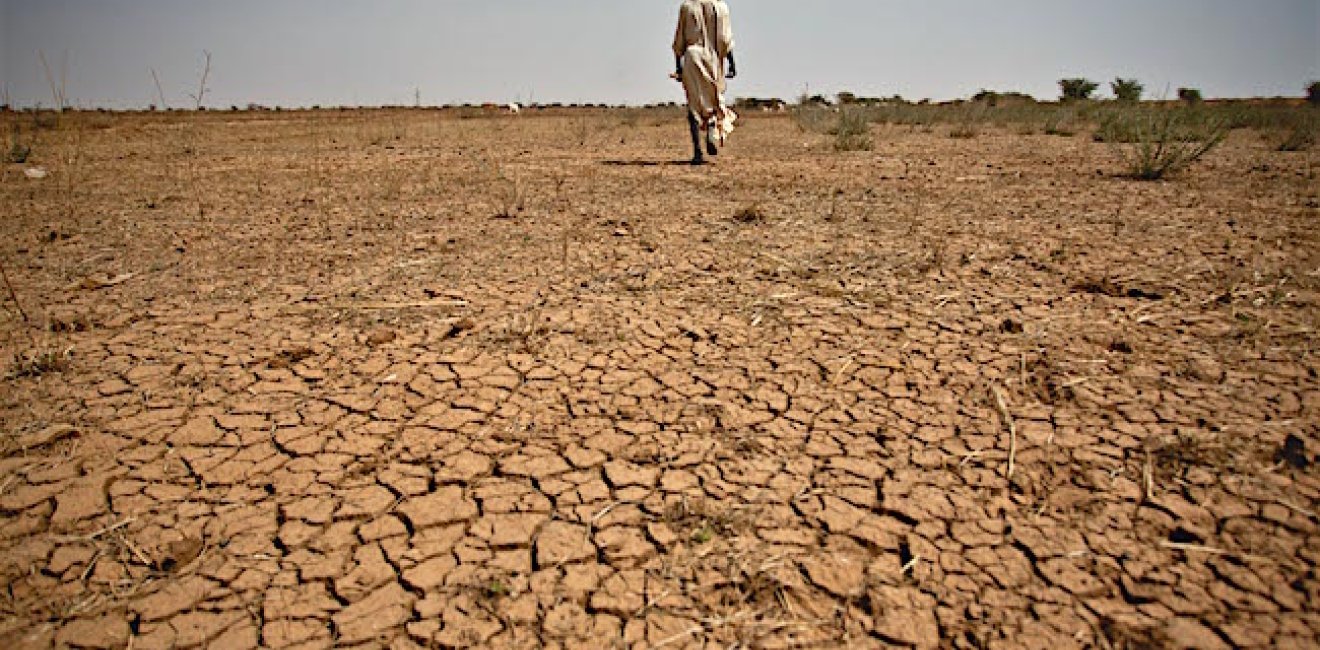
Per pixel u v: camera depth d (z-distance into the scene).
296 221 5.73
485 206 6.37
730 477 2.12
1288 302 3.31
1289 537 1.80
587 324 3.29
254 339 3.15
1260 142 12.96
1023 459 2.17
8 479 2.12
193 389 2.68
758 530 1.90
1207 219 5.18
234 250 4.73
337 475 2.16
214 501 2.04
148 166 9.92
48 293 3.78
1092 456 2.17
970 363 2.80
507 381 2.74
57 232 5.19
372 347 3.06
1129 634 1.54
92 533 1.91
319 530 1.93
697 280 3.93
